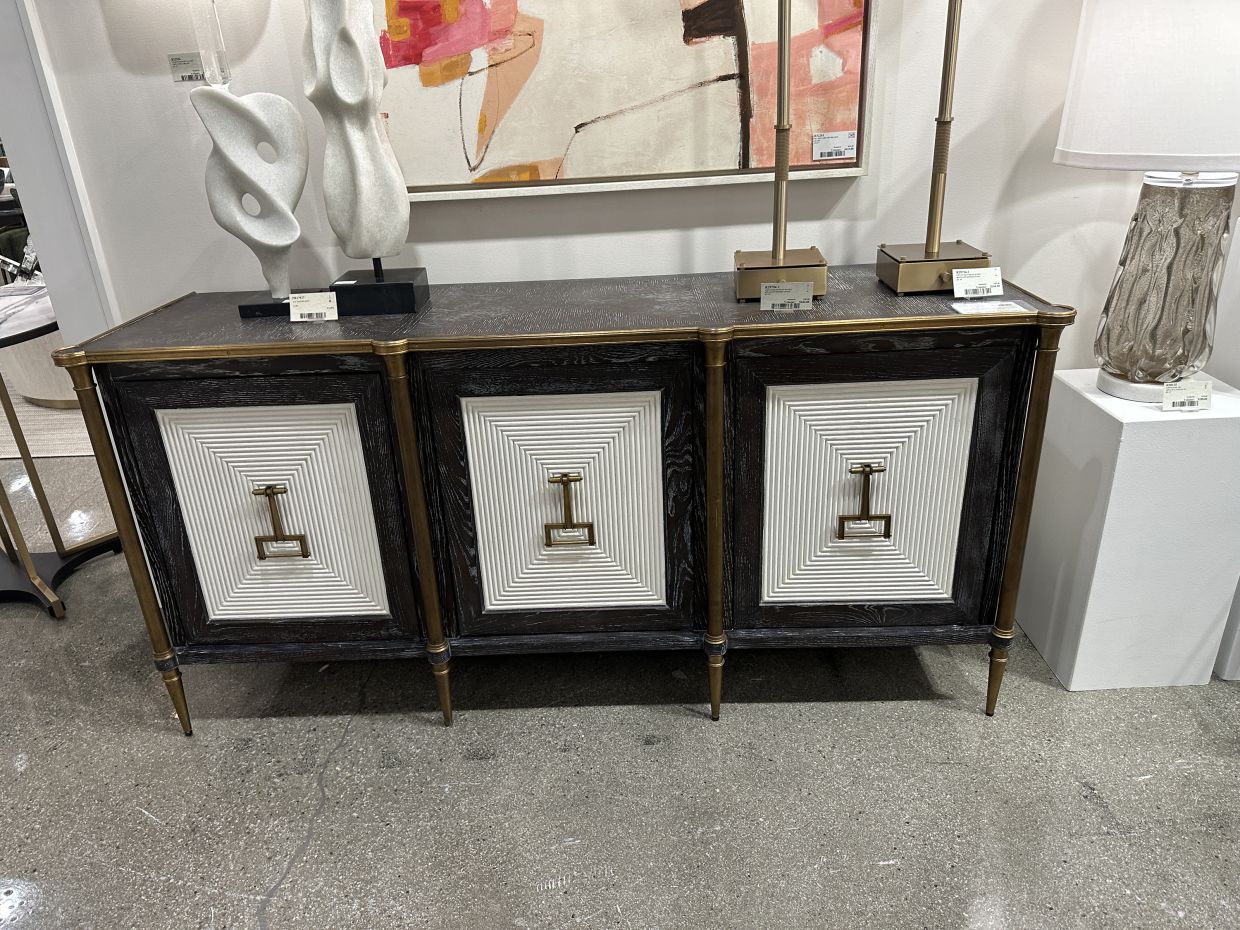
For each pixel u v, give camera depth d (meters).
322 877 1.32
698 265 1.78
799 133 1.64
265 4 1.60
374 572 1.54
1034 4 1.57
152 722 1.68
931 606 1.55
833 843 1.34
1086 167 1.38
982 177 1.69
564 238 1.76
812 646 1.57
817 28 1.57
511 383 1.40
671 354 1.37
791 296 1.43
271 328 1.48
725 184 1.69
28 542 2.42
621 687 1.73
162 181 1.73
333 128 1.45
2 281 3.29
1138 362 1.50
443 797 1.47
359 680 1.78
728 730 1.60
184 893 1.30
